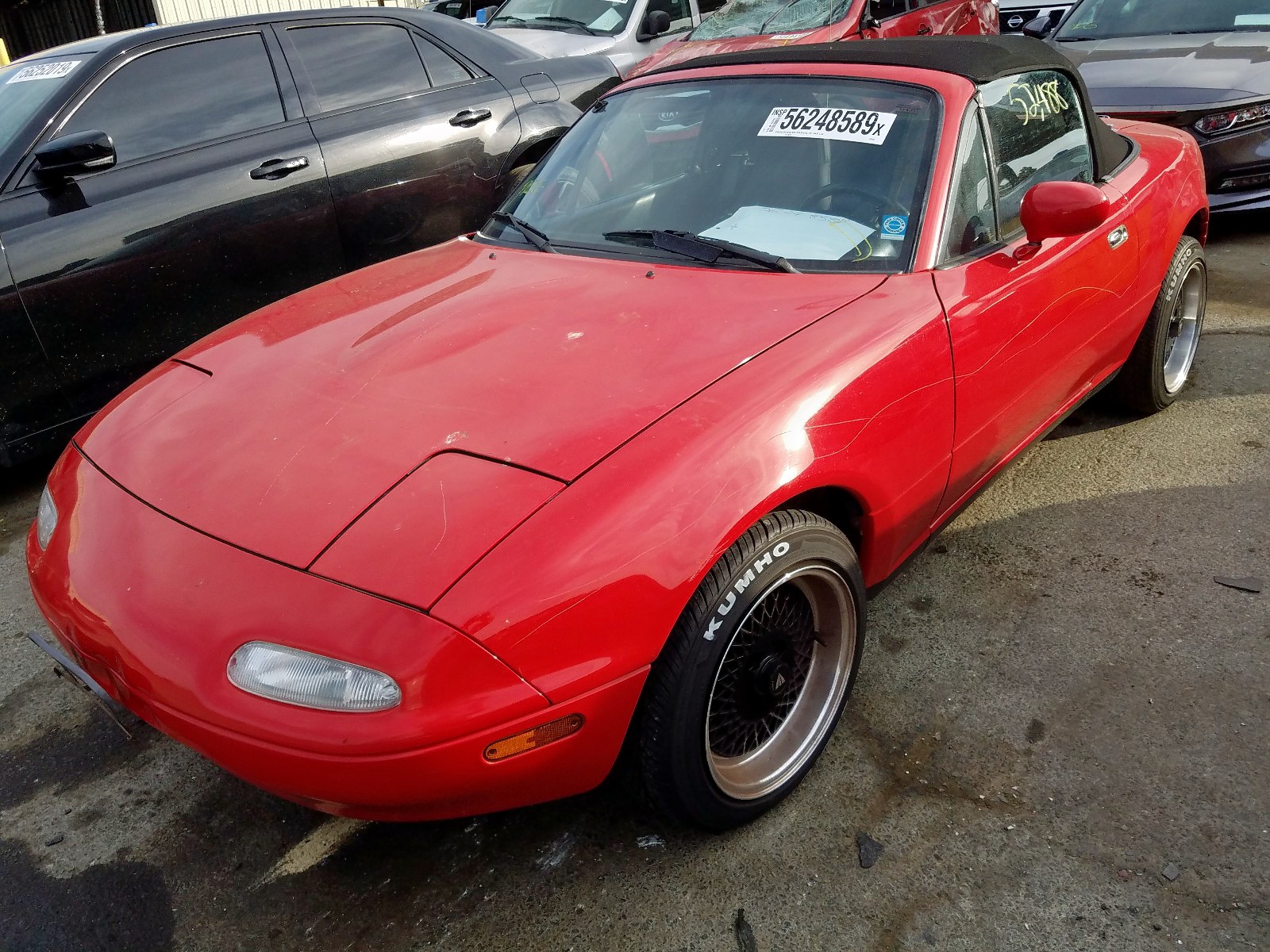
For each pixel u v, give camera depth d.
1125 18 6.46
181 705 1.58
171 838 2.10
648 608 1.63
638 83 3.05
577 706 1.60
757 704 1.99
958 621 2.68
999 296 2.39
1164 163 3.50
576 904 1.88
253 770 1.55
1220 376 4.07
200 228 3.84
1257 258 5.42
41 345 3.51
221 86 4.05
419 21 4.75
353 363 2.09
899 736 2.27
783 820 2.05
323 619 1.52
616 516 1.62
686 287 2.26
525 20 7.73
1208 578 2.78
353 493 1.70
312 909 1.90
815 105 2.61
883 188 2.41
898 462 2.11
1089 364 3.03
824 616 2.11
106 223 3.61
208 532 1.71
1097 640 2.56
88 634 1.71
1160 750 2.17
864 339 2.04
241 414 1.99
